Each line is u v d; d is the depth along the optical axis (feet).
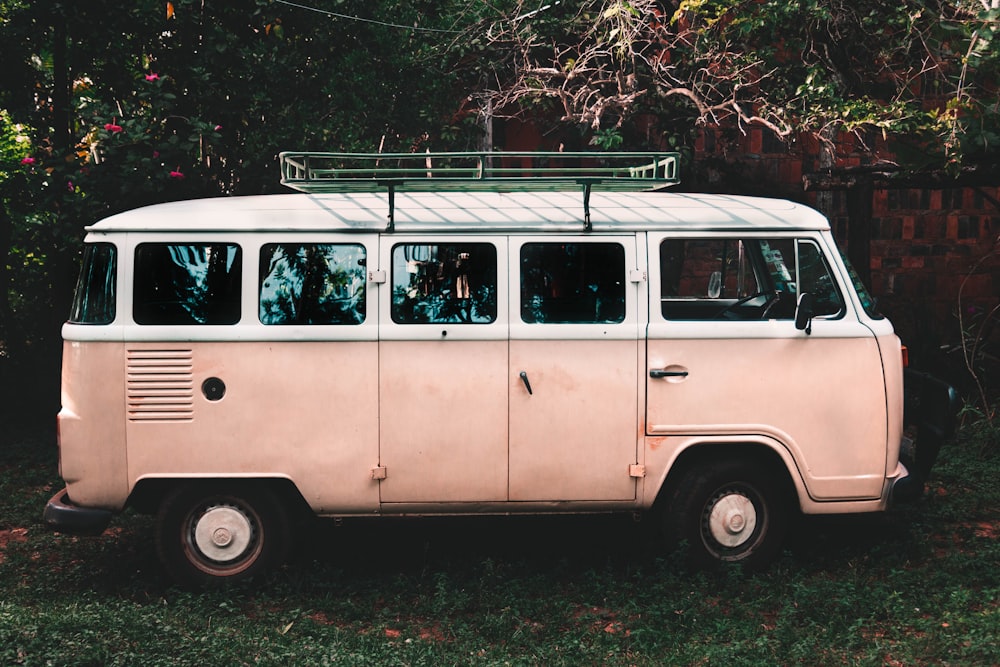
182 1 30.83
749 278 20.29
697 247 19.98
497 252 18.83
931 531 22.09
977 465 27.43
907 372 22.06
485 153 18.13
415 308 18.74
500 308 18.74
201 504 18.85
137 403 18.37
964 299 41.55
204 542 18.86
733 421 18.99
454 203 19.30
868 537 21.77
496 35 34.19
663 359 18.88
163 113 29.91
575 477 18.89
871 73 32.17
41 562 21.33
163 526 18.72
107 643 14.66
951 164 27.27
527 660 15.29
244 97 31.71
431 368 18.67
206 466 18.48
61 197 29.78
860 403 19.20
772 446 19.03
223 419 18.47
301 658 14.82
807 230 19.45
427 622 17.78
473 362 18.70
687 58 32.35
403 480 18.71
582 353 18.81
